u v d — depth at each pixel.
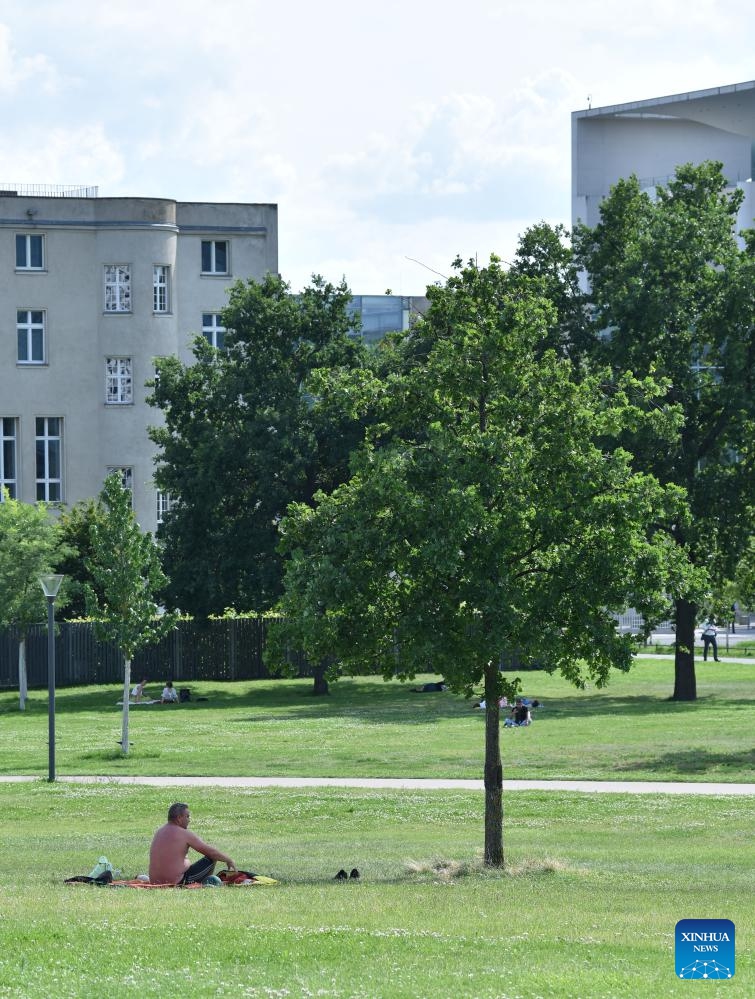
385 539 26.06
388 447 27.27
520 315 27.27
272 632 27.28
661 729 52.38
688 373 65.75
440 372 27.56
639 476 26.92
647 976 14.25
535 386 27.38
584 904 20.27
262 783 40.66
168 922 17.11
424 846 29.70
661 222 67.31
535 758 45.19
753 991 13.58
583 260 72.38
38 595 69.12
